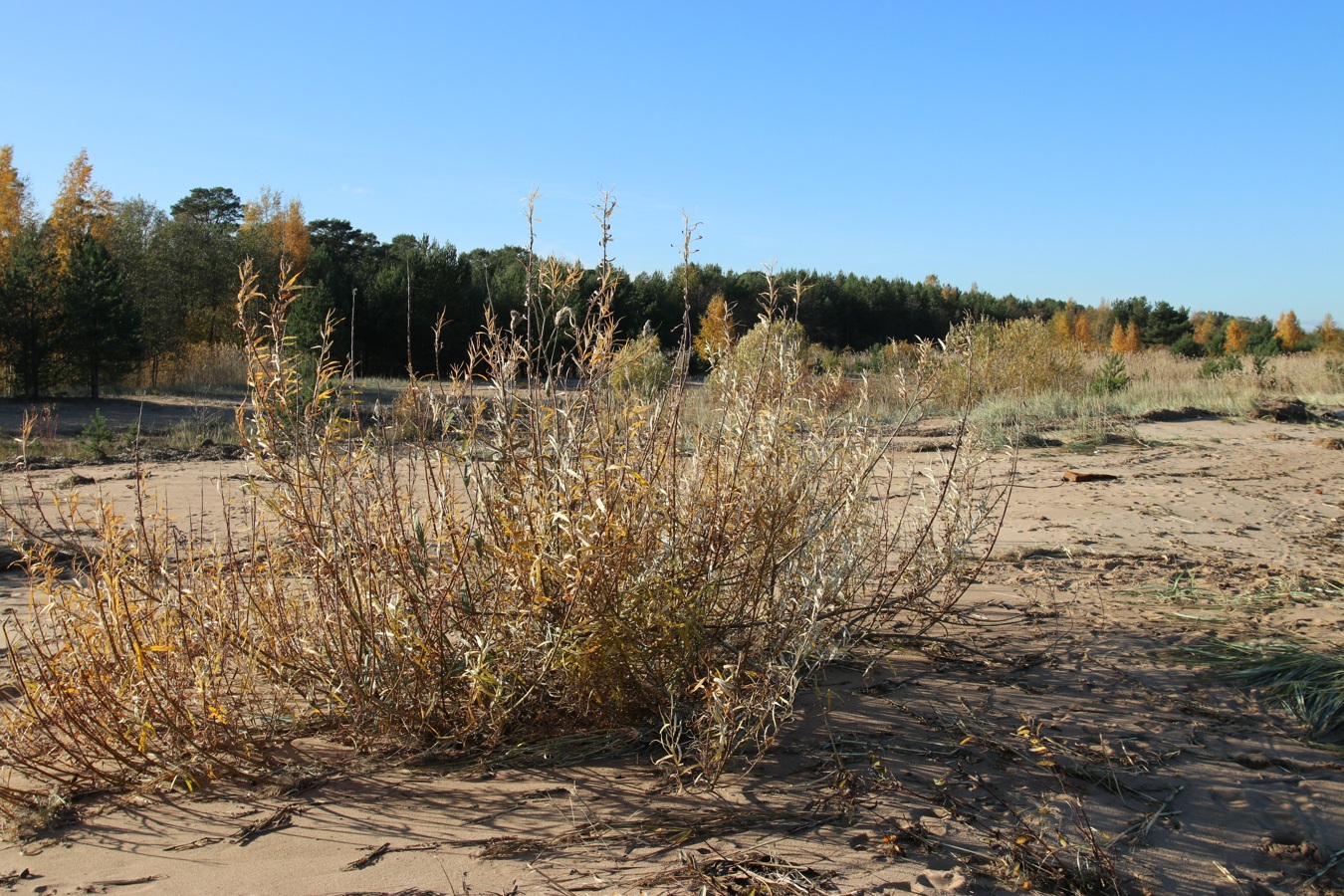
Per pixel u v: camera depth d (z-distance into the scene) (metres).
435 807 2.76
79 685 2.88
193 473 10.19
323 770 3.00
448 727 3.17
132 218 36.97
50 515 7.12
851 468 4.04
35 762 2.82
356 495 3.27
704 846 2.53
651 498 3.25
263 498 3.21
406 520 3.23
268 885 2.34
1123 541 6.88
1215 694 3.81
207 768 2.92
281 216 45.84
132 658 2.92
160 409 19.94
